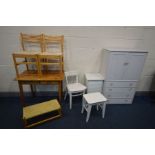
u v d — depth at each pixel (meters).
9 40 2.34
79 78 2.82
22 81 2.12
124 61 2.23
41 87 2.80
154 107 2.59
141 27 2.44
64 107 2.47
